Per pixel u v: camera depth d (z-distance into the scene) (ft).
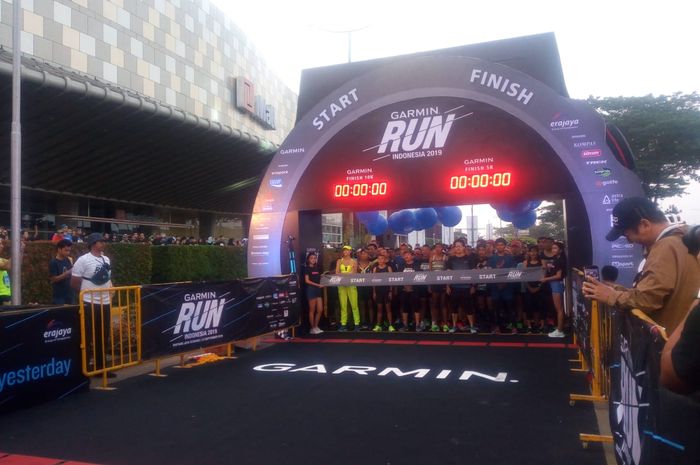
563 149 31.40
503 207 38.96
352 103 35.78
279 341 33.91
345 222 76.64
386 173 35.06
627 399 10.50
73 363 21.04
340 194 35.86
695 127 76.33
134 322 23.56
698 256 8.45
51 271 28.68
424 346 30.91
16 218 36.29
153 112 77.05
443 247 39.70
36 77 60.90
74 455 14.66
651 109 80.23
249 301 30.27
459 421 17.04
